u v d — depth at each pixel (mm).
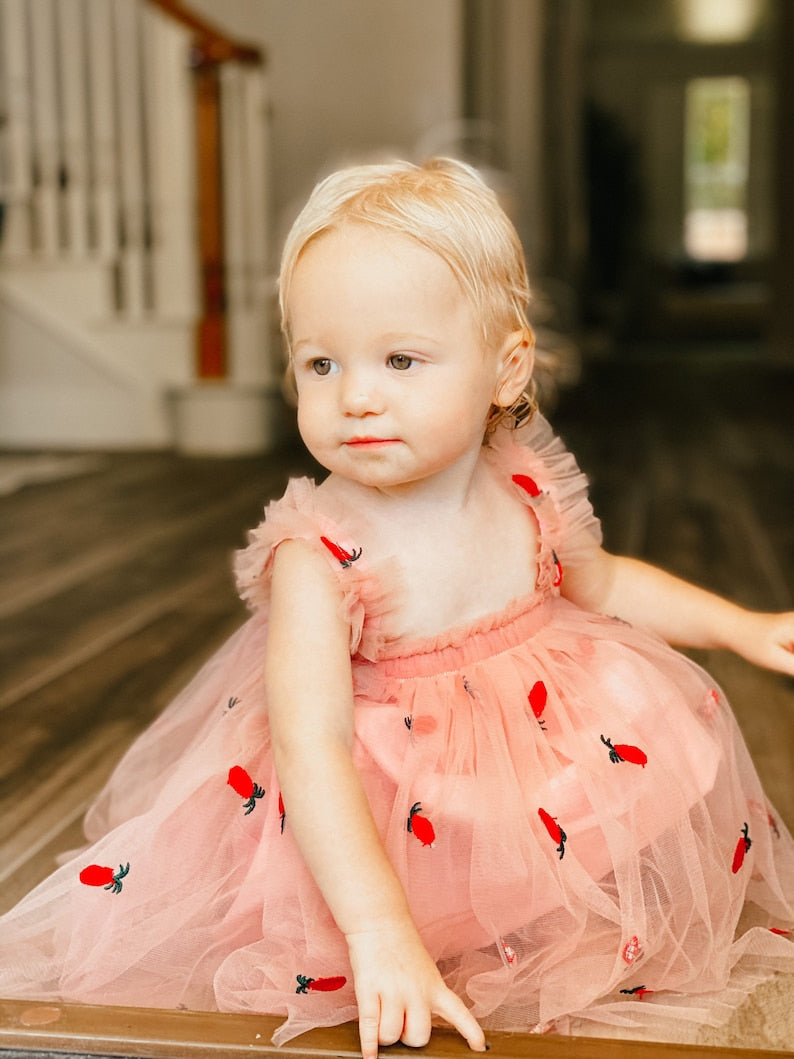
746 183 12922
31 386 4594
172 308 4547
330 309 763
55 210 4500
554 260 7707
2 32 4461
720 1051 696
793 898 902
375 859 720
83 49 4418
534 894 780
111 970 817
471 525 871
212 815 865
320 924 776
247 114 4352
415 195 780
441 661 857
